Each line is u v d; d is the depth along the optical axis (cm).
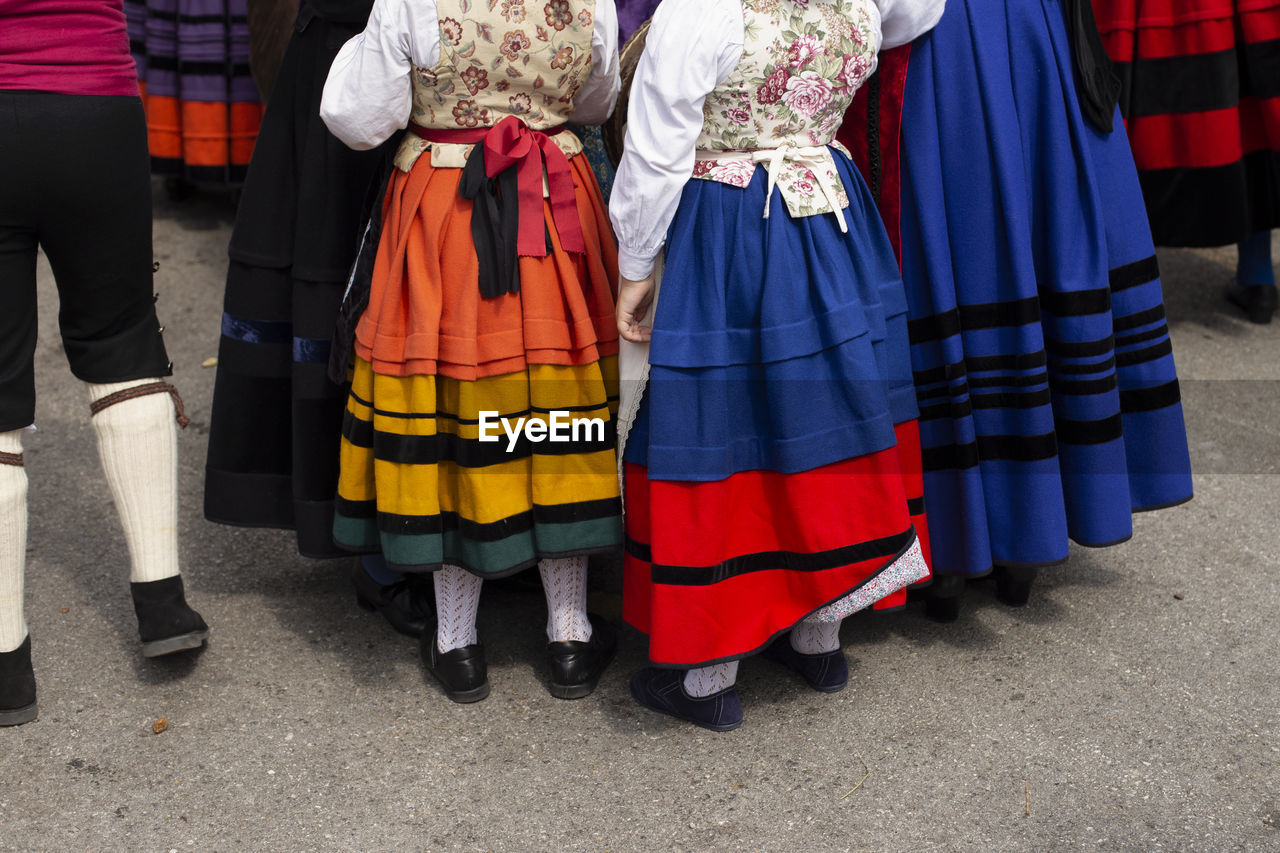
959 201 250
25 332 234
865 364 229
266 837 219
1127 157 262
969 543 261
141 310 253
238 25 487
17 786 231
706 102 222
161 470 255
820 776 234
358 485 250
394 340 236
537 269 234
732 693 250
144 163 242
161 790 231
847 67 225
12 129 219
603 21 231
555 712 257
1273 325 442
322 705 258
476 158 231
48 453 364
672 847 216
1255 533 320
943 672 266
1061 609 289
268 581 307
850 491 233
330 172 255
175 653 273
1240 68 384
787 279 224
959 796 227
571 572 260
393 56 222
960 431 255
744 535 238
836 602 237
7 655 244
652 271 232
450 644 259
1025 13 245
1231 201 384
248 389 272
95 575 304
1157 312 267
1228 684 259
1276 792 227
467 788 233
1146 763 235
